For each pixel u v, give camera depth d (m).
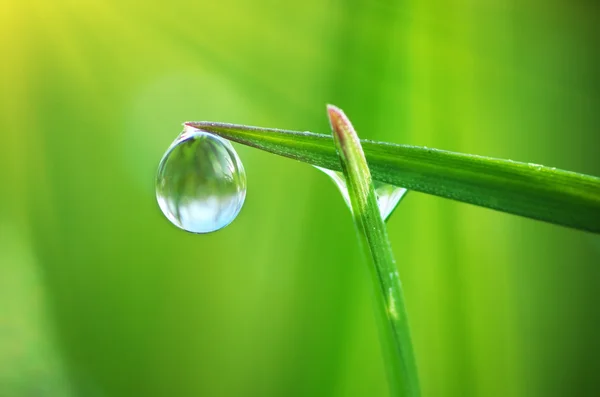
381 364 0.08
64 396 0.09
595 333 0.09
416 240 0.09
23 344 0.09
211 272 0.09
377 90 0.08
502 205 0.06
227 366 0.09
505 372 0.09
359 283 0.08
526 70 0.11
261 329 0.09
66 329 0.09
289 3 0.10
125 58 0.10
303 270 0.08
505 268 0.09
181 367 0.09
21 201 0.10
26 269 0.09
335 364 0.08
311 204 0.09
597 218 0.06
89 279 0.09
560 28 0.11
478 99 0.10
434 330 0.08
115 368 0.09
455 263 0.09
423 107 0.08
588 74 0.11
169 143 0.10
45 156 0.10
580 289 0.09
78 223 0.10
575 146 0.10
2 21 0.10
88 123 0.10
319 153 0.06
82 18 0.10
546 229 0.09
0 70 0.10
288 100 0.10
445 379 0.08
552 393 0.09
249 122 0.10
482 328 0.09
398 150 0.06
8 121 0.10
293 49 0.10
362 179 0.06
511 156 0.10
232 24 0.10
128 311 0.09
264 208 0.09
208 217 0.07
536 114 0.10
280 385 0.08
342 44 0.08
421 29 0.08
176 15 0.10
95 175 0.10
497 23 0.10
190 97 0.10
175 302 0.09
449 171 0.06
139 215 0.10
